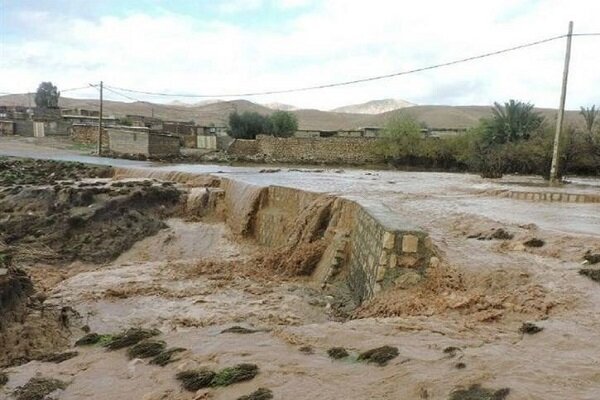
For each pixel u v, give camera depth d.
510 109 44.00
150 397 4.97
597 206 17.31
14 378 5.68
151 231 19.59
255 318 9.97
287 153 52.59
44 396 5.12
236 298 11.48
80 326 9.81
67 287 12.77
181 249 18.47
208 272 14.17
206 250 18.41
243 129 60.81
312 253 13.84
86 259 17.22
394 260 8.90
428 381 4.76
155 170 28.39
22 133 54.75
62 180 26.31
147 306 11.00
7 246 16.70
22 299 9.67
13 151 42.19
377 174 36.66
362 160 51.81
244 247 18.50
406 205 16.38
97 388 5.28
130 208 20.47
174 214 21.88
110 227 19.02
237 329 6.73
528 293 7.27
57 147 47.75
